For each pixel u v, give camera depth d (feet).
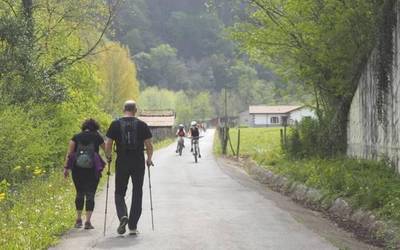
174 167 220.84
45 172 151.23
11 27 170.30
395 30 119.75
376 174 118.21
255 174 197.47
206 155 315.17
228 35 186.09
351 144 163.43
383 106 127.75
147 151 80.69
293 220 94.38
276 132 575.38
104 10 209.15
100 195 127.24
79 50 205.26
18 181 133.18
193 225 87.76
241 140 440.04
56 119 176.04
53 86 183.01
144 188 142.51
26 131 132.46
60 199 107.45
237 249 71.05
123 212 77.97
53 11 203.31
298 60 173.68
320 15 156.66
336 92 167.32
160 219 93.35
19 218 86.22
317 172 140.15
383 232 84.58
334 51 155.53
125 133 77.82
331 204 113.09
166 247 71.67
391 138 123.65
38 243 71.00
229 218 95.09
